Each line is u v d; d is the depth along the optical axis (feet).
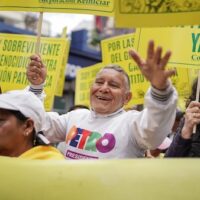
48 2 6.90
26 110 5.13
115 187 3.70
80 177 3.75
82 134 6.11
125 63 9.02
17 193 3.79
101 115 6.14
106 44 9.35
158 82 4.32
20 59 8.16
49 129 6.70
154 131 4.82
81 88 11.39
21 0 6.97
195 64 6.86
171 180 3.68
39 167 3.84
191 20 4.43
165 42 7.00
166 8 4.46
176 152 5.77
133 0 4.48
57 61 8.18
